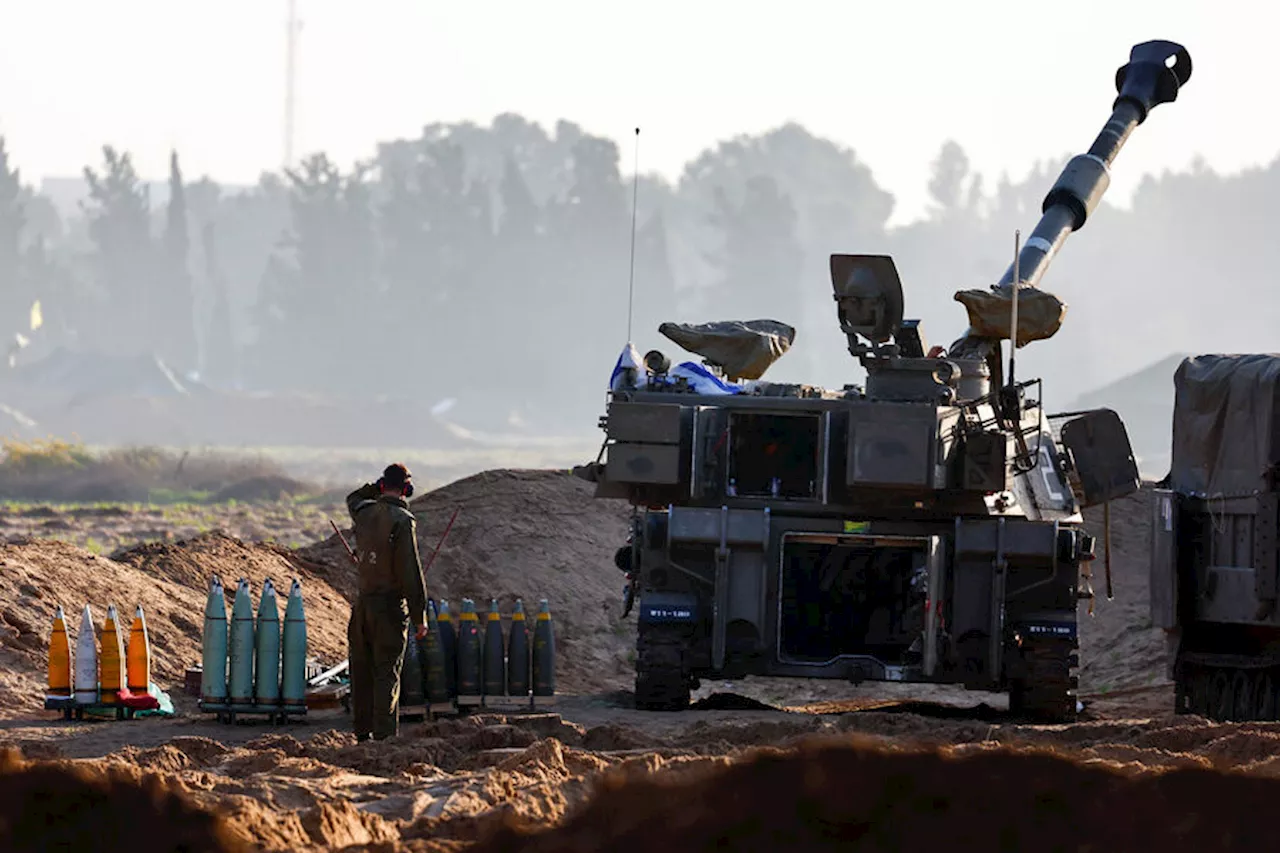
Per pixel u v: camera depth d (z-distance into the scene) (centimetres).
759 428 7506
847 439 7031
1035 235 9394
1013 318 7131
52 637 6194
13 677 6625
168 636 7600
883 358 7231
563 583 10038
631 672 9294
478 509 10612
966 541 6994
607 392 7394
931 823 3303
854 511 7144
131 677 6278
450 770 4797
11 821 3238
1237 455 6925
